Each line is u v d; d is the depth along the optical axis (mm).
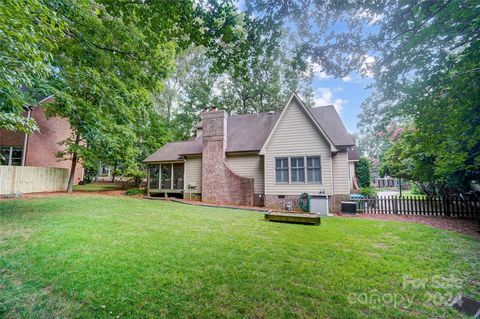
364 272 3600
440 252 4586
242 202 13094
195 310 2541
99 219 6973
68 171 17578
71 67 7324
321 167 11508
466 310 2625
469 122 4758
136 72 7859
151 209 9773
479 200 9133
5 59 3783
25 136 16750
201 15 3887
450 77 4324
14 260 3705
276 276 3406
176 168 16656
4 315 2424
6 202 9898
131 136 15461
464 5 3531
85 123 8781
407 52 4141
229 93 27922
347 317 2467
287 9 3713
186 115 28438
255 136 14828
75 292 2857
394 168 15336
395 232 6301
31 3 3453
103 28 6645
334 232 6223
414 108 4824
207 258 4051
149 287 3004
